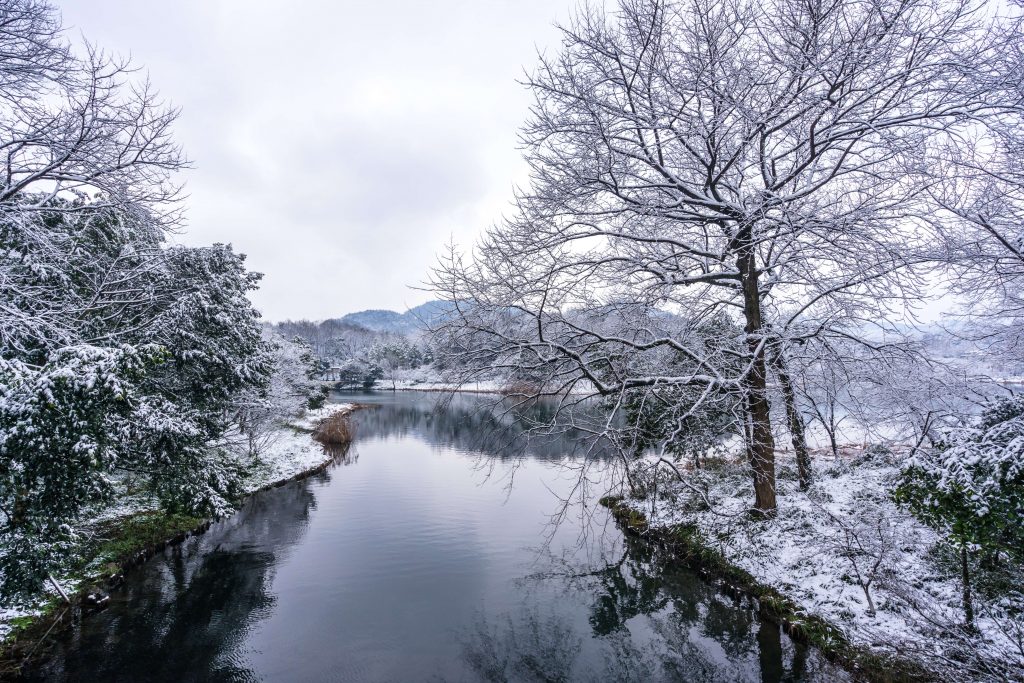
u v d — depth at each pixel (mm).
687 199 10141
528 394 10414
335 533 14875
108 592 10727
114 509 14500
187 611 10102
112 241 12422
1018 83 6879
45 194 10508
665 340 10070
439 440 32844
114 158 9734
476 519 16078
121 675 7973
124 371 8125
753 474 11742
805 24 8906
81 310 10469
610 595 10789
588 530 14758
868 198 9438
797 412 11766
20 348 9008
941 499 6371
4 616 8773
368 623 9719
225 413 18359
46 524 8516
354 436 34719
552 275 9797
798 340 11289
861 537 9570
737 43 9938
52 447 7273
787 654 8117
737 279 11500
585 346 10375
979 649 6652
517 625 9648
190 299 13109
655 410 12031
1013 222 6969
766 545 10766
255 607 10312
